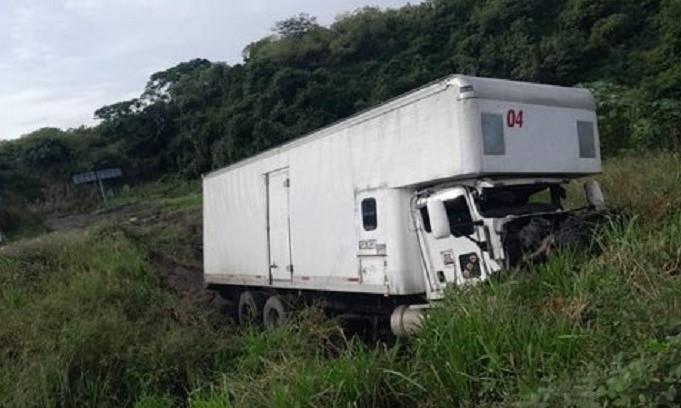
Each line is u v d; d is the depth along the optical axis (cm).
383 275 872
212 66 5478
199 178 4766
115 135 5512
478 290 624
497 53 3741
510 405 449
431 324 607
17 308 1062
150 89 5709
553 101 829
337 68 4919
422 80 3884
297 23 5544
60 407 766
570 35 3522
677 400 363
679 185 923
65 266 1341
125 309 1048
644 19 3428
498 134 770
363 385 572
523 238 728
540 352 501
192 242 1973
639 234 672
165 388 814
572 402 387
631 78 2914
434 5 4978
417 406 549
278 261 1162
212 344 886
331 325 820
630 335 478
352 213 940
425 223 838
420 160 818
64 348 831
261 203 1223
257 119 4278
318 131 1024
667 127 1758
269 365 694
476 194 777
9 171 4791
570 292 589
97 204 4450
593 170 856
